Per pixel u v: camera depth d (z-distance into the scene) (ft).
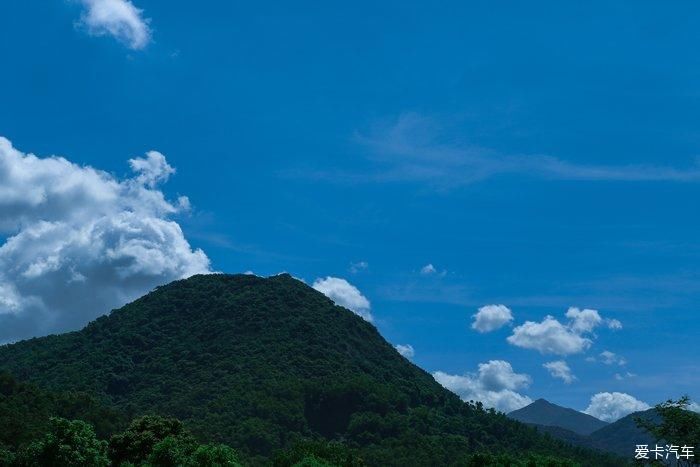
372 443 540.93
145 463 210.38
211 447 205.87
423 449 516.32
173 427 245.65
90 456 193.67
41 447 189.57
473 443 559.79
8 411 319.47
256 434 509.35
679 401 195.00
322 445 302.66
